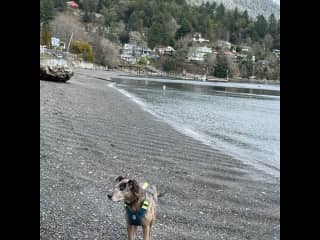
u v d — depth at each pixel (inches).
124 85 2206.0
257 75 6294.3
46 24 4242.1
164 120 910.4
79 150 509.0
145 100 1391.5
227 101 1736.0
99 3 7283.5
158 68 6210.6
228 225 320.2
